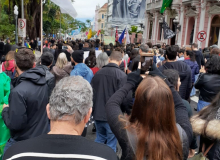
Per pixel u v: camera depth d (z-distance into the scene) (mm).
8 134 2873
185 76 4012
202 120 2090
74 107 1382
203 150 2078
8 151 1298
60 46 8242
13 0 24422
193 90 8852
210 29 18562
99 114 3650
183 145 1650
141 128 1575
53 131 1412
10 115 2449
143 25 35344
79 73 4309
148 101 1532
